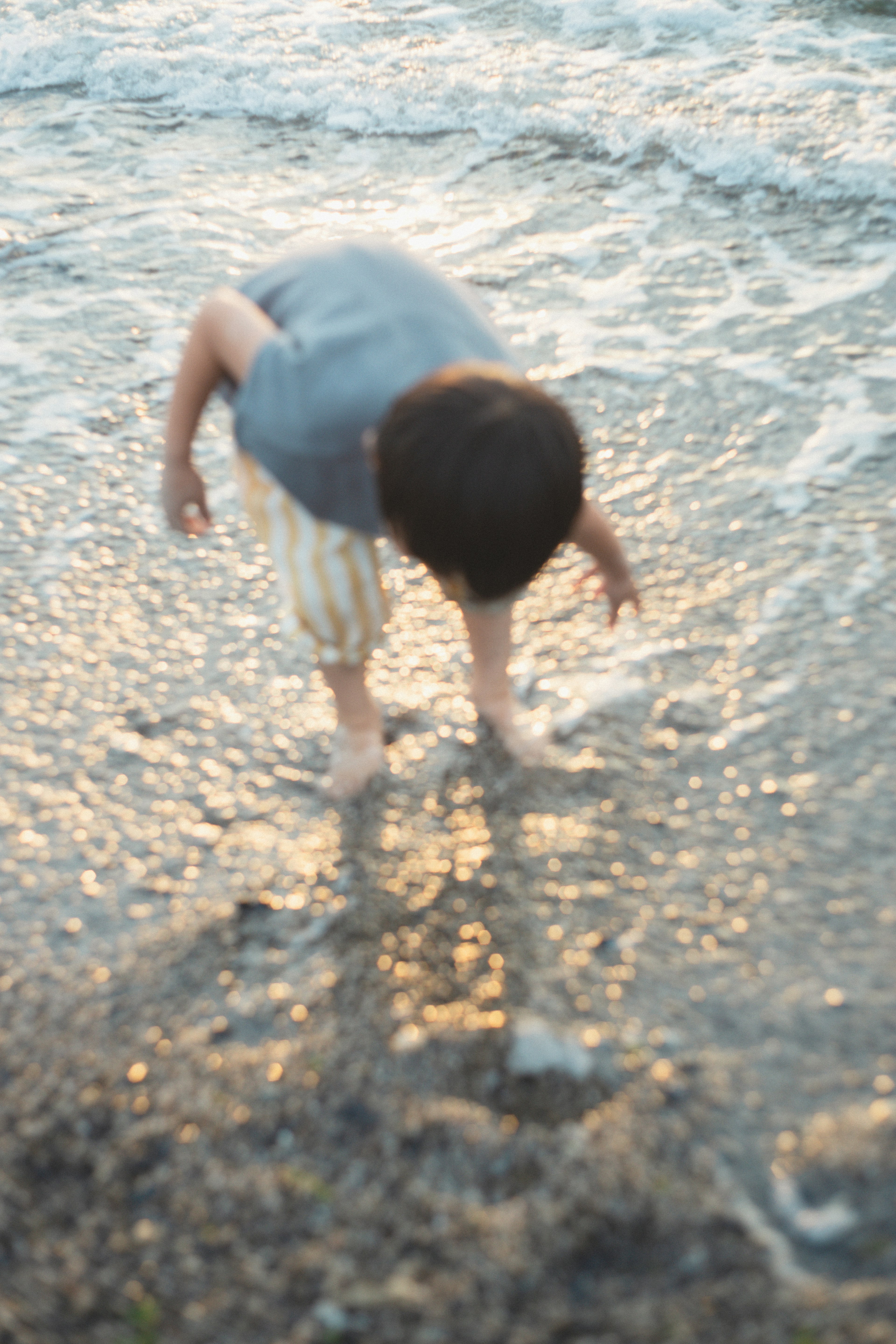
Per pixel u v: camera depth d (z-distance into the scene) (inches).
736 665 90.5
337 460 60.9
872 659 89.4
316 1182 59.6
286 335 62.8
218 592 101.6
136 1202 59.4
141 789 84.2
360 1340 53.5
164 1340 53.9
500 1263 55.7
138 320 138.0
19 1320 54.4
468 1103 62.7
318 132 182.7
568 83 185.8
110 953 72.5
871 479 107.5
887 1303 52.7
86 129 187.3
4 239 154.6
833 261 140.9
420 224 155.2
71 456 117.4
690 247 146.3
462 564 55.4
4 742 88.0
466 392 53.5
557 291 139.1
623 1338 52.7
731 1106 61.7
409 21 213.5
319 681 92.7
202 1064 65.6
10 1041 67.4
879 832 76.6
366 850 78.6
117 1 227.1
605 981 69.0
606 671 91.2
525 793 81.6
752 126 167.3
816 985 67.8
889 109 168.7
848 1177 57.9
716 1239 56.1
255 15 218.8
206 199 164.1
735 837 77.3
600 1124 61.1
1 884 77.4
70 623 98.7
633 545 102.8
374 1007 68.3
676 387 121.7
